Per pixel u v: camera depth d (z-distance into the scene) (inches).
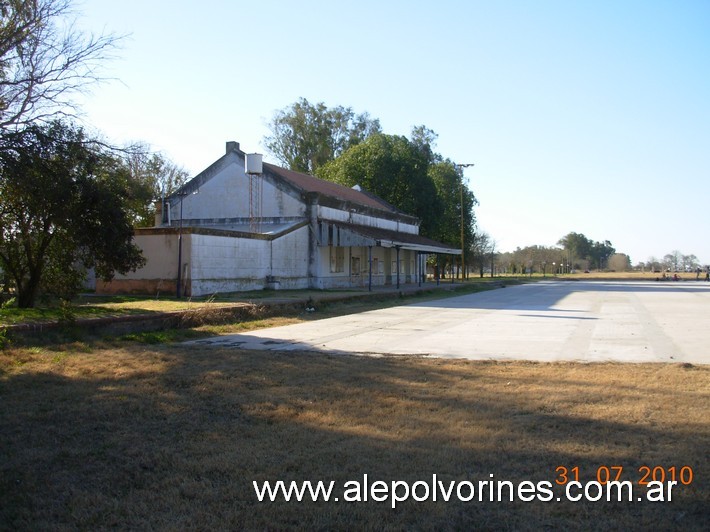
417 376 355.6
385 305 1005.2
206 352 452.8
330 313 826.8
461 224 2246.6
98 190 617.6
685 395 296.8
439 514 166.9
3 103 539.5
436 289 1508.4
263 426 251.3
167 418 265.7
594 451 213.2
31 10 547.2
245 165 1290.6
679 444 219.8
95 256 668.1
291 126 2372.0
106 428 251.6
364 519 164.9
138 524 163.0
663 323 685.9
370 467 201.2
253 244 1085.1
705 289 1727.4
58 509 173.8
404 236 1647.4
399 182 1967.3
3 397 304.7
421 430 240.8
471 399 293.9
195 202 1378.0
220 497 179.3
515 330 620.4
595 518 164.4
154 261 938.1
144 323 572.7
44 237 645.3
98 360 409.4
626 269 5570.9
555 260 4542.3
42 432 246.2
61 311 557.0
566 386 322.7
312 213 1289.4
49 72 560.4
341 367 388.5
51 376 356.5
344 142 2426.2
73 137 585.6
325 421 256.4
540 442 223.8
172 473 199.3
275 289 1135.6
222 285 992.2
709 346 483.5
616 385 323.6
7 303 602.9
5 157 527.5
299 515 167.3
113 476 197.6
